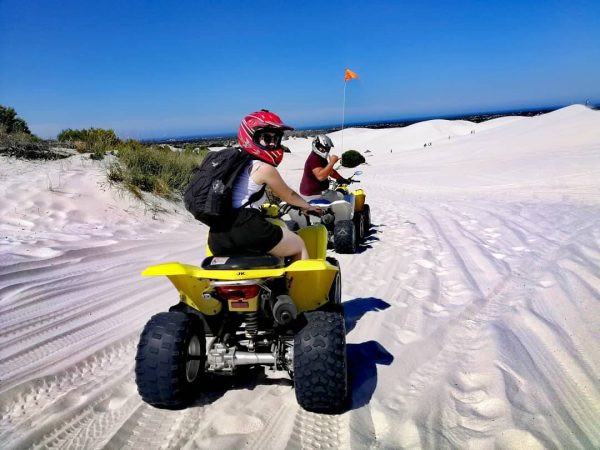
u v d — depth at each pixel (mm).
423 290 5254
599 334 3695
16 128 15117
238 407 2918
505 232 8367
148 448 2518
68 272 5793
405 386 3127
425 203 14070
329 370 2668
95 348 3809
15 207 7812
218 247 2920
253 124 2877
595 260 5680
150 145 14695
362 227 8250
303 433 2629
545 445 2422
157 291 5359
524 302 4570
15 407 2963
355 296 5160
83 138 15617
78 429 2697
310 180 7250
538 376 3141
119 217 8602
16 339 3977
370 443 2518
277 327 3049
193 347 3014
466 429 2623
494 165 26203
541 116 53000
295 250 3025
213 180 2820
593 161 20906
